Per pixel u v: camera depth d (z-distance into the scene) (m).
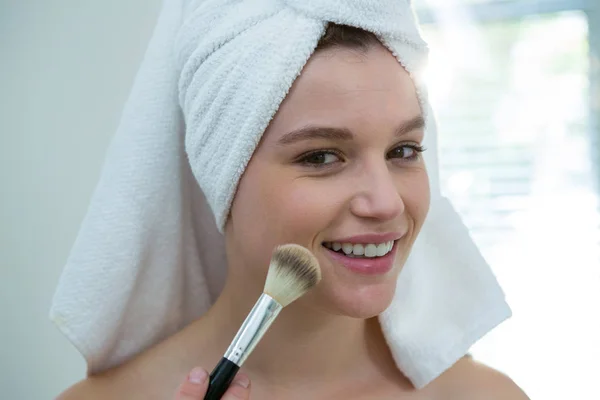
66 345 1.22
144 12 1.17
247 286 0.72
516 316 1.38
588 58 1.38
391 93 0.62
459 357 0.77
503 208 1.41
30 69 1.19
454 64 1.41
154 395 0.75
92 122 1.19
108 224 0.74
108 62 1.18
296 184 0.63
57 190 1.20
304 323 0.71
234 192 0.69
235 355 0.58
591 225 1.38
